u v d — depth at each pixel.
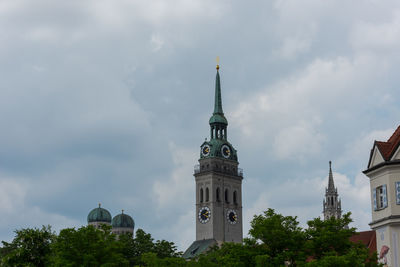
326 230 96.62
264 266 93.31
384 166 86.12
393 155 85.81
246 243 99.88
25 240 104.25
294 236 97.50
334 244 95.38
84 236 109.94
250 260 97.31
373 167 88.00
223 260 100.25
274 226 98.00
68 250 107.12
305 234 98.38
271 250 97.88
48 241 107.00
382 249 87.06
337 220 98.44
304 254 95.56
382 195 87.25
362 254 90.31
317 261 88.88
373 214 88.88
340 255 94.62
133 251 183.38
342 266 86.94
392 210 85.00
